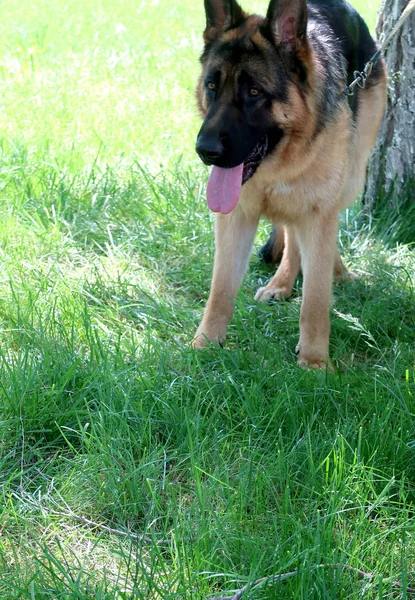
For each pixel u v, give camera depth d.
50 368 2.86
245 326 3.13
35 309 3.07
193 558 2.44
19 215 3.57
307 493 2.59
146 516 2.54
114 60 5.91
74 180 3.82
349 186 3.20
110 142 4.23
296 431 2.72
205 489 2.57
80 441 2.72
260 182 3.00
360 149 3.26
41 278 3.24
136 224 3.61
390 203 3.72
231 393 2.82
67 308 3.11
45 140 4.13
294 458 2.65
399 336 3.16
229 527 2.50
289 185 2.99
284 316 3.26
